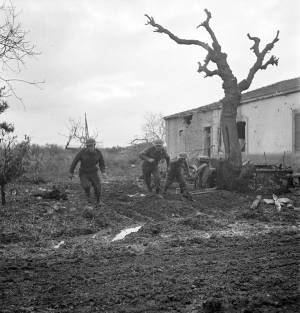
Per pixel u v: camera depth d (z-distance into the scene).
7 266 7.26
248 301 5.30
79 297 5.62
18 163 13.70
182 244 9.12
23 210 12.45
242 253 8.02
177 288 5.91
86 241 9.74
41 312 5.12
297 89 20.03
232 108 18.81
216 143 26.91
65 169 26.42
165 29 19.64
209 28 19.06
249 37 19.70
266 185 17.45
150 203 14.03
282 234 10.10
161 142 15.50
